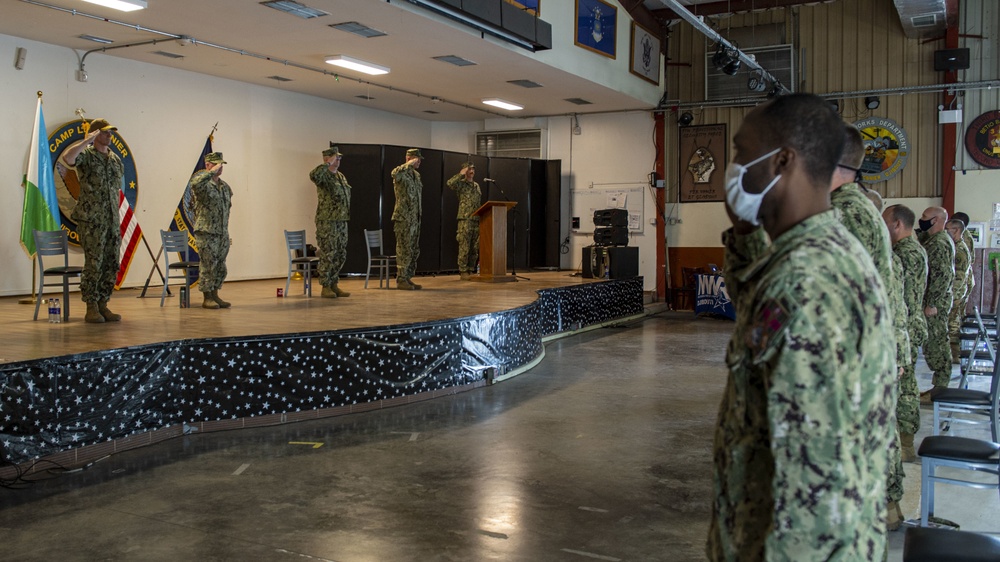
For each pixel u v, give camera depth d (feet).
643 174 46.91
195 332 18.29
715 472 4.52
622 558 10.31
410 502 12.57
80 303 26.58
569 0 35.65
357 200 42.57
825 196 4.25
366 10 26.32
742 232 4.62
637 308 41.45
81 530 11.32
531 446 16.06
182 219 35.55
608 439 16.69
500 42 31.17
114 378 15.33
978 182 39.04
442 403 20.33
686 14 31.76
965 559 6.95
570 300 34.68
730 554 4.28
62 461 14.38
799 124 4.19
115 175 20.99
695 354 29.14
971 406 13.29
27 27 28.17
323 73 36.58
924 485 10.77
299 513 12.03
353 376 19.06
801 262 3.91
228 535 11.10
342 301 27.81
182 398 16.72
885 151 41.06
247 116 38.91
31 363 13.82
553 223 48.88
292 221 41.68
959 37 39.24
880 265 8.57
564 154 49.06
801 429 3.75
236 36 29.89
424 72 36.24
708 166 45.68
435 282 38.22
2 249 29.27
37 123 27.78
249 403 17.49
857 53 41.81
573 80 37.78
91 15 26.71
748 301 4.18
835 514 3.72
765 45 43.78
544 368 26.03
